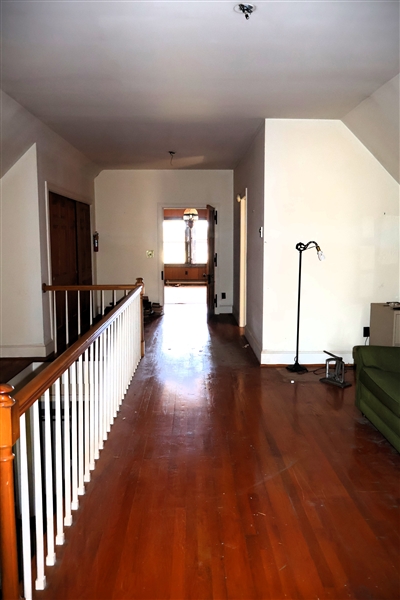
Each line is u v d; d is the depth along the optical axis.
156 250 8.27
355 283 4.95
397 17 2.58
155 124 4.92
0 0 2.39
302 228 4.86
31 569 1.93
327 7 2.48
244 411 3.80
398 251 4.92
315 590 1.88
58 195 5.90
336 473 2.80
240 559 2.06
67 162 6.22
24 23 2.64
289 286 4.94
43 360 5.05
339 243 4.89
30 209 5.01
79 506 2.46
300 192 4.82
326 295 4.96
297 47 2.98
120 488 2.64
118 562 2.04
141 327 5.43
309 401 4.02
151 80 3.57
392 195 4.84
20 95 3.91
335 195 4.83
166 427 3.48
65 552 2.10
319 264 4.91
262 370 4.92
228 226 8.27
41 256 5.10
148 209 8.18
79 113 4.46
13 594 1.62
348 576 1.96
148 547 2.13
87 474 2.72
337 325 5.01
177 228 13.80
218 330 7.01
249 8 2.48
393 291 4.97
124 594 1.86
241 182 7.02
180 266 13.65
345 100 4.07
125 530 2.26
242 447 3.15
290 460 2.97
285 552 2.10
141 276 8.30
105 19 2.60
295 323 5.00
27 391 1.68
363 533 2.24
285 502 2.50
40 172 5.09
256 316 5.54
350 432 3.39
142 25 2.67
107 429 3.37
